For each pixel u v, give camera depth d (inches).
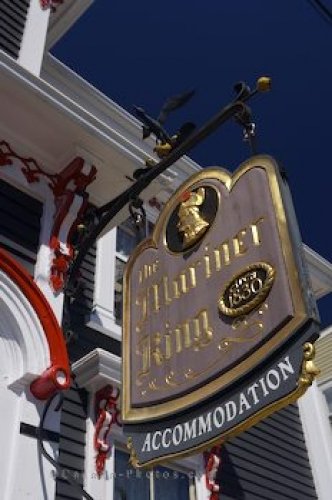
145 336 176.2
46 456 171.0
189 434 143.8
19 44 277.7
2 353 188.4
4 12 281.9
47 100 223.6
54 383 180.5
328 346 435.2
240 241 159.6
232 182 174.2
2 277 194.1
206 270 166.9
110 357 227.5
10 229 216.8
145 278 190.1
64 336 204.4
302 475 339.0
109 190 251.8
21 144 233.8
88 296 277.7
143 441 154.4
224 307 150.9
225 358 143.9
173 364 160.6
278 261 142.9
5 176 224.2
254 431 331.0
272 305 137.6
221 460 292.8
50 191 235.0
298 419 373.1
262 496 301.7
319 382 414.9
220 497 276.8
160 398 156.9
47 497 169.0
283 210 150.9
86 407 231.1
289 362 126.9
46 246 219.9
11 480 165.0
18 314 192.1
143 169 225.6
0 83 217.8
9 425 174.9
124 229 349.7
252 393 132.7
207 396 142.5
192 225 178.7
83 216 233.1
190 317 163.8
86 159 237.6
